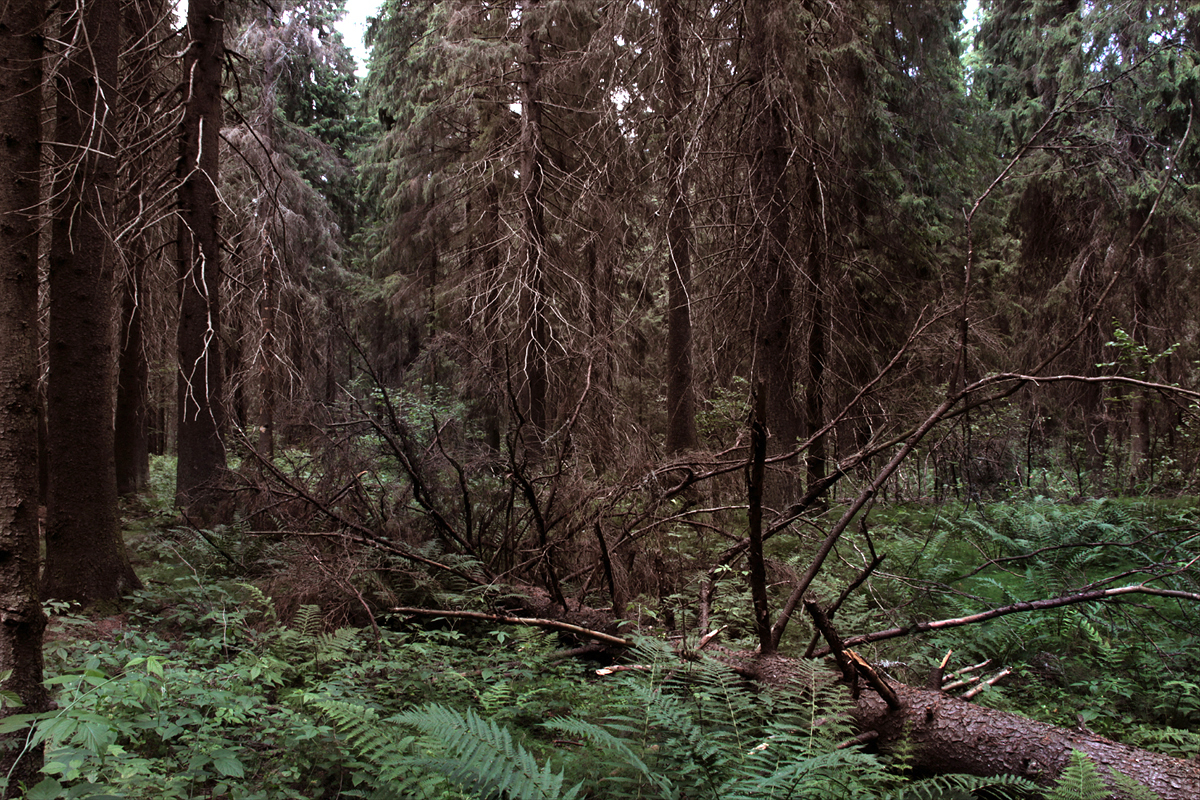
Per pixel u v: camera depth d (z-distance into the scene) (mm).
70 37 6262
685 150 9000
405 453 6883
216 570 6863
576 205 11023
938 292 10750
